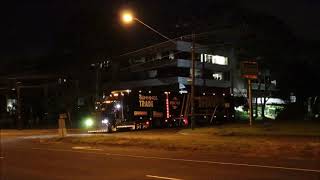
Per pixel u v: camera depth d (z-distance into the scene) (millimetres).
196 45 91000
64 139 34250
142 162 18094
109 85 97062
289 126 38938
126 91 48000
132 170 15680
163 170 15375
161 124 50531
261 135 31781
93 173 15266
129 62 99812
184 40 89875
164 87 90000
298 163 16172
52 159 20578
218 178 13109
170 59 91125
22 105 89625
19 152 25109
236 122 58375
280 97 89125
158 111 50375
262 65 87688
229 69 96000
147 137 32844
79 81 92562
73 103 88375
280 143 23734
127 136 35062
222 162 17094
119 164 17641
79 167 17109
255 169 14773
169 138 31016
